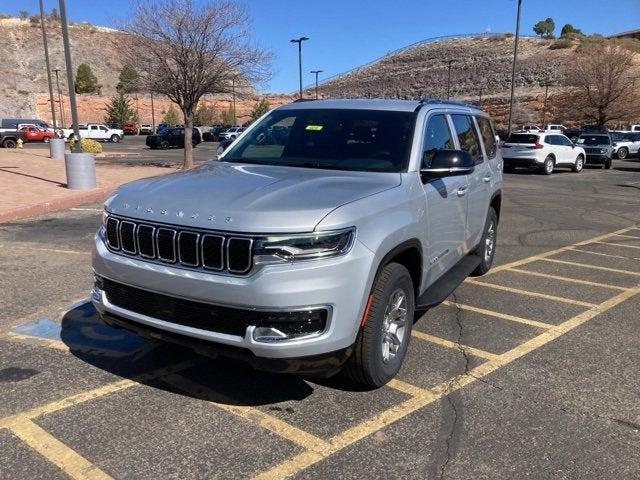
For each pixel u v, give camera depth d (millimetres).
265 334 3199
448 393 3971
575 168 25328
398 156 4371
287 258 3186
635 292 6473
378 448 3297
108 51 129375
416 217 4059
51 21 129625
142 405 3730
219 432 3430
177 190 3750
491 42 123875
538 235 9977
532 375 4281
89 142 32219
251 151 4914
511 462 3191
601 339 5027
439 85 107312
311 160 4547
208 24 20266
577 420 3656
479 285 6648
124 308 3715
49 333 4926
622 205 14227
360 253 3371
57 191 14016
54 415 3586
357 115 4859
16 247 8180
